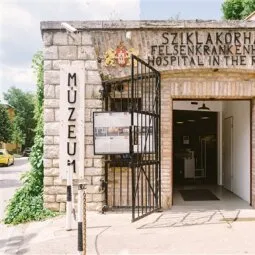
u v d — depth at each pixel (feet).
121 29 28.50
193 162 51.93
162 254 19.33
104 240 21.72
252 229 23.81
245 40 28.48
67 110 26.35
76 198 28.19
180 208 29.94
